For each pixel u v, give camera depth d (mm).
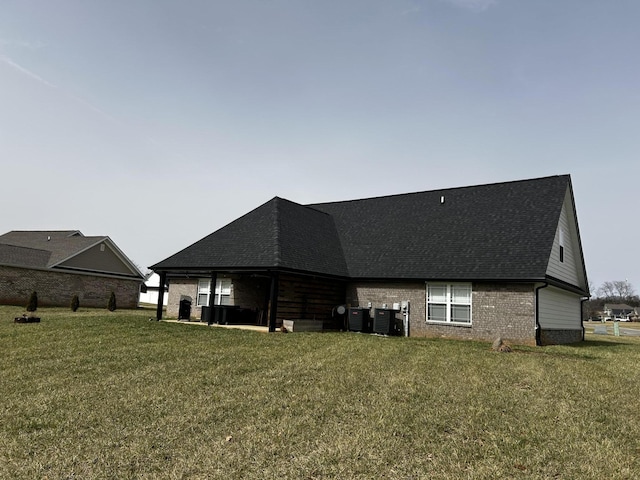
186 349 10531
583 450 4750
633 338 26562
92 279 31422
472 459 4516
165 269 17531
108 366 8586
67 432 5219
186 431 5258
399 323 16953
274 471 4242
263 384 7355
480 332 15344
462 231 17938
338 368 8711
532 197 18078
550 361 10461
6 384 7289
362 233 20578
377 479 4094
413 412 5922
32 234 36906
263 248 16297
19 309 22625
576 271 21141
